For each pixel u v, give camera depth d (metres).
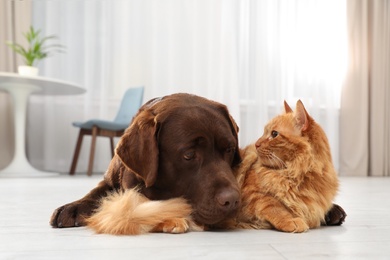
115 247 1.04
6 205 1.98
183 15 5.32
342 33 5.43
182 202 1.26
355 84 5.37
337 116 5.44
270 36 5.43
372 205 2.12
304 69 5.41
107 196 1.41
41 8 5.16
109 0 5.17
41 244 1.08
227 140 1.30
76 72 5.19
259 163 1.39
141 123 1.28
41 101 5.11
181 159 1.26
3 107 5.00
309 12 5.43
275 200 1.31
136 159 1.27
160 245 1.06
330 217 1.45
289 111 1.55
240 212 1.33
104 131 4.58
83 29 5.18
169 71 5.29
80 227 1.32
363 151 5.33
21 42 5.01
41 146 5.12
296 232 1.25
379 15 5.37
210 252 1.00
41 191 2.70
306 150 1.30
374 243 1.13
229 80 5.33
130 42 5.27
